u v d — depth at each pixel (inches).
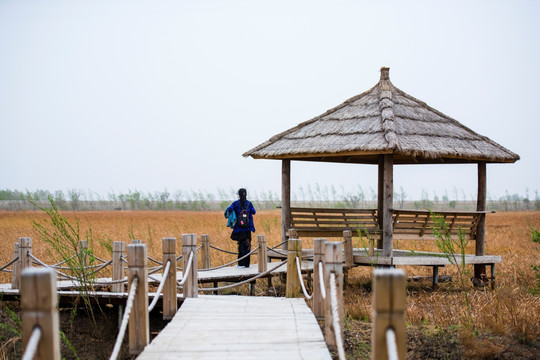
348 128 501.0
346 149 459.5
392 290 143.5
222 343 235.5
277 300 340.5
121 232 817.5
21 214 1558.8
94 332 340.5
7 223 1063.0
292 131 545.6
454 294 442.0
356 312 370.0
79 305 364.2
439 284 509.7
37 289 140.6
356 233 538.0
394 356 135.9
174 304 301.6
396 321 143.4
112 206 2822.3
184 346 230.2
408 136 475.5
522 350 289.7
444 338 306.0
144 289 234.5
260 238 439.5
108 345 323.3
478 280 509.0
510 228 1040.2
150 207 2573.8
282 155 508.1
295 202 2511.1
